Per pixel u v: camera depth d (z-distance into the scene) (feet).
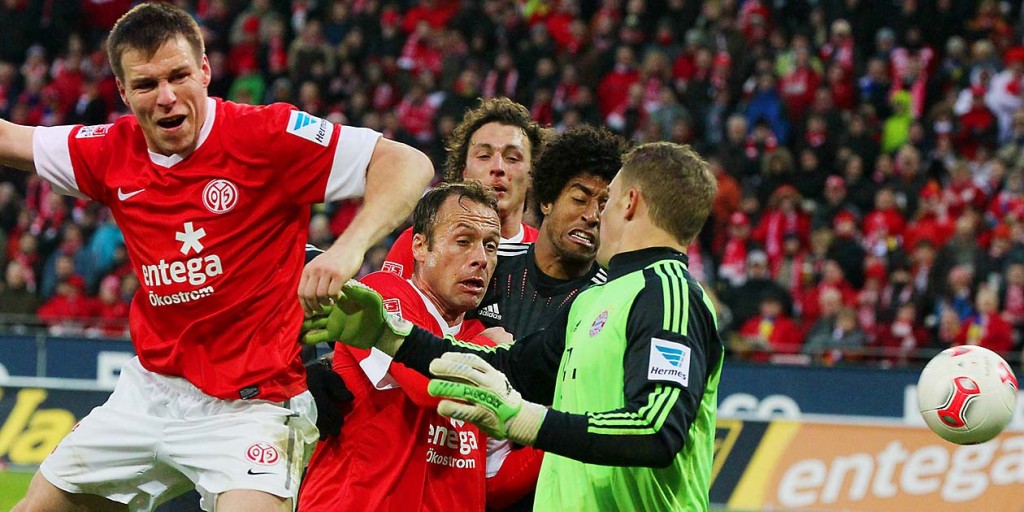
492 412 42.63
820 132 190.90
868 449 128.77
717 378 46.57
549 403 52.60
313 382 54.03
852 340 155.63
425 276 56.49
